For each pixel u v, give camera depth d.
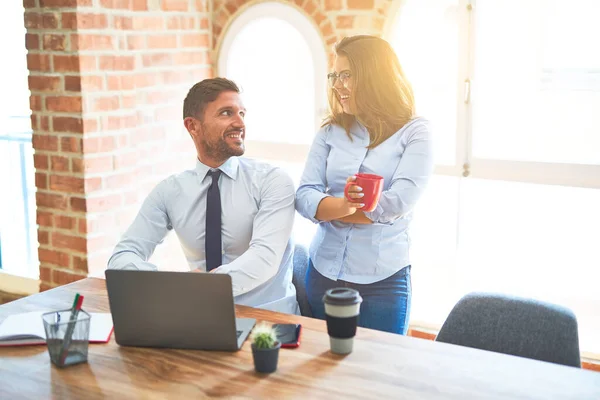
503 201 3.58
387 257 2.30
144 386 1.54
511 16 3.39
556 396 1.46
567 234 3.55
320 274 2.37
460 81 3.14
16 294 3.96
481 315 1.93
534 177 3.04
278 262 2.23
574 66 3.42
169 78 3.60
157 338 1.74
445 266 3.46
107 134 3.31
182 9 3.61
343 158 2.37
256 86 3.83
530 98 3.46
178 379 1.57
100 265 3.37
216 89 2.26
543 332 1.83
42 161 3.37
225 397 1.48
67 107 3.22
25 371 1.63
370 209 2.04
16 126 4.77
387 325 2.31
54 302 2.12
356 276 2.32
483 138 3.39
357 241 2.31
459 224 3.35
